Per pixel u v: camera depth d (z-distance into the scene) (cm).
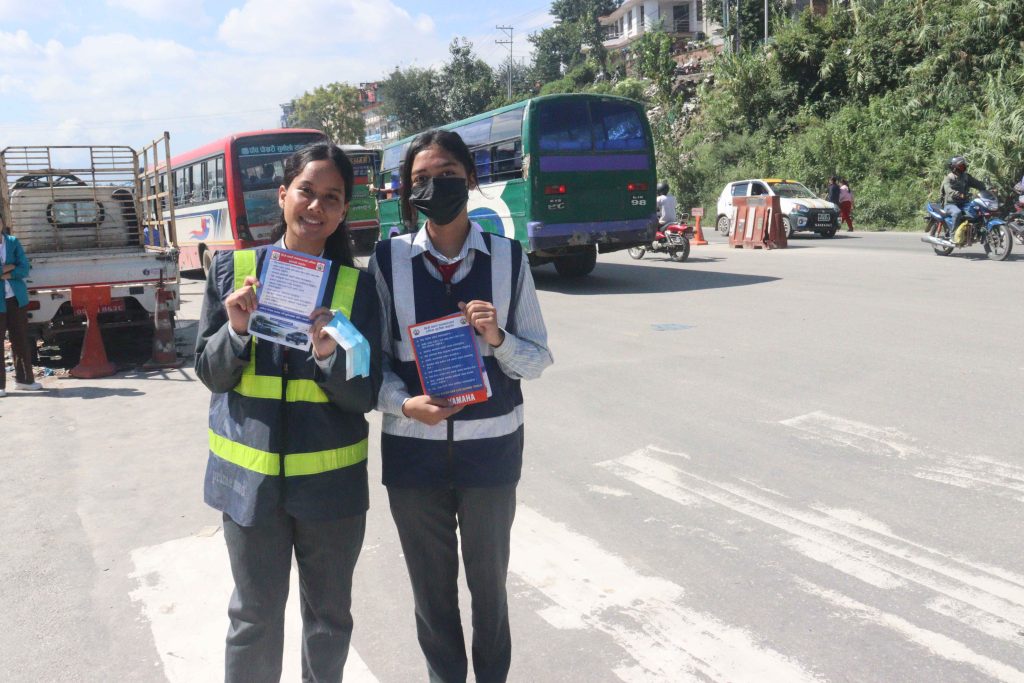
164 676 322
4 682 320
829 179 2769
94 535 459
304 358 235
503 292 256
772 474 509
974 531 418
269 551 238
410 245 256
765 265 1584
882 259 1570
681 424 618
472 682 315
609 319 1081
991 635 327
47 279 934
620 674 312
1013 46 2659
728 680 306
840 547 408
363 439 248
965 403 630
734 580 380
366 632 350
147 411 743
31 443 646
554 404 687
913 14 3016
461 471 249
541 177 1359
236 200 1761
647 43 4612
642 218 1454
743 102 3497
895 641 325
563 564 403
